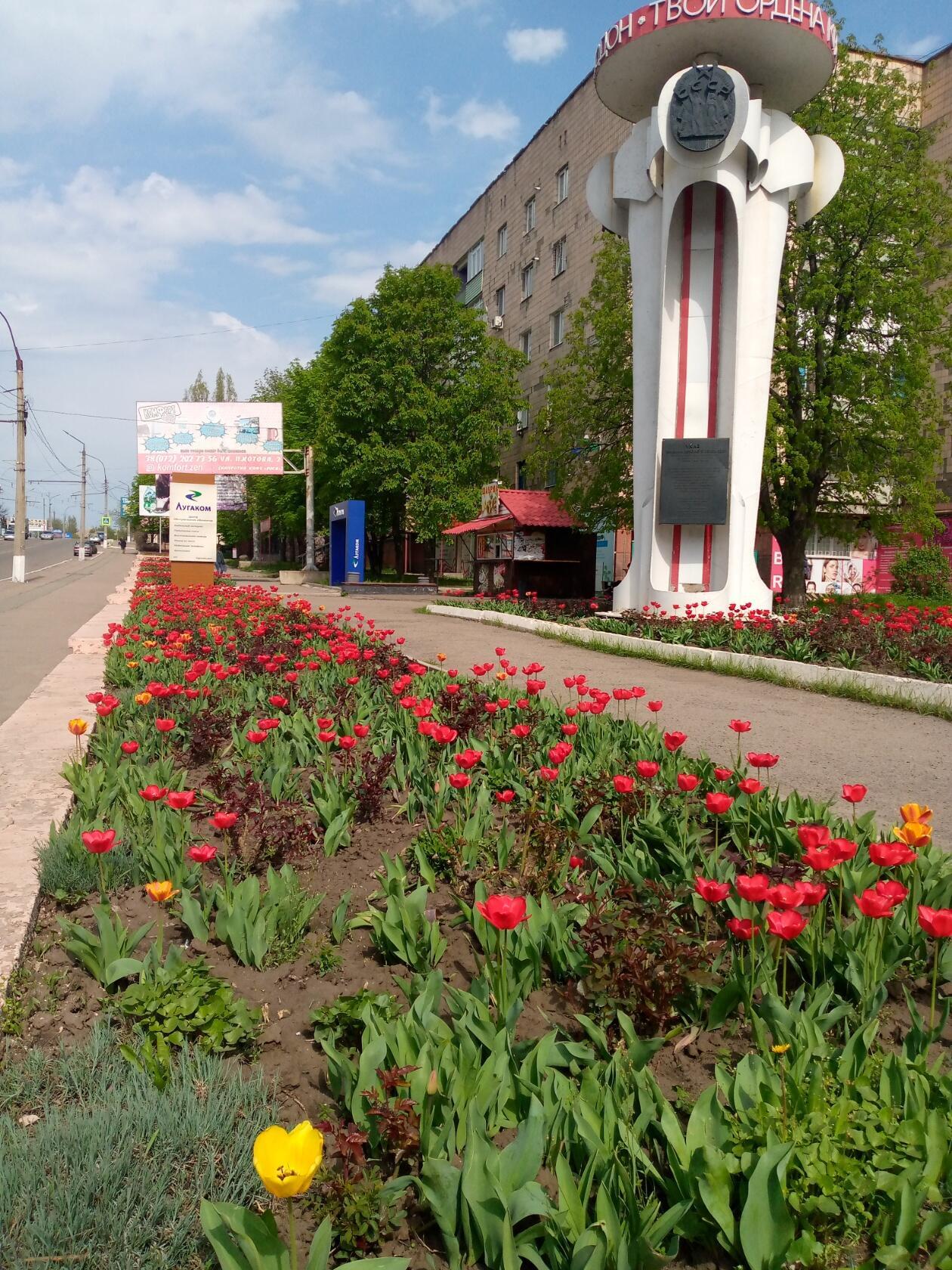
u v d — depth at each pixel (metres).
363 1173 2.09
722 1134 2.03
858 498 19.94
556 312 35.78
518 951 2.97
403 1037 2.33
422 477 34.00
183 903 3.28
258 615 13.81
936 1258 1.73
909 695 8.85
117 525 153.50
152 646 10.16
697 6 13.62
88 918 3.52
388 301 35.22
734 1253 1.84
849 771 6.30
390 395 34.75
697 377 15.19
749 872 3.60
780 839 3.96
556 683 9.98
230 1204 1.70
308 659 8.36
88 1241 1.84
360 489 35.97
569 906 3.34
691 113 14.00
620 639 12.92
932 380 18.66
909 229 17.94
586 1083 2.20
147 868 3.85
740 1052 2.66
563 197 34.88
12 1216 1.89
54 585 31.38
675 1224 1.86
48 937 3.38
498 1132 2.21
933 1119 2.04
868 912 2.53
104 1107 2.25
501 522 25.98
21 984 2.99
